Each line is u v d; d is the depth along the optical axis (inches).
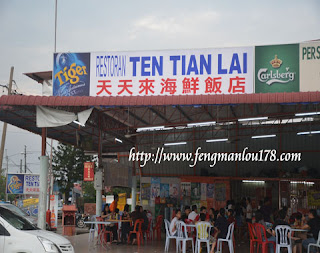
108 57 524.1
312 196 883.4
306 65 485.1
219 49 501.0
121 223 671.8
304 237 496.7
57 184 1941.4
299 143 911.0
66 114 536.7
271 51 491.2
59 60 533.3
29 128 711.1
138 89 513.3
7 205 686.5
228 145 946.7
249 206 762.2
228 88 494.6
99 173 712.4
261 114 704.4
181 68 506.6
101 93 521.0
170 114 705.6
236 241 702.5
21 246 361.4
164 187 935.0
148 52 515.8
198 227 498.0
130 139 908.0
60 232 1020.5
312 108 668.1
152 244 645.3
